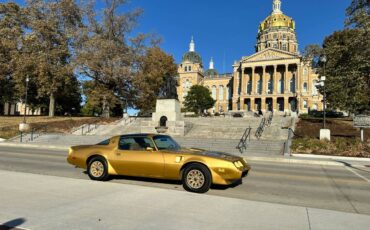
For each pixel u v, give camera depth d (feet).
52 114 150.00
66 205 20.35
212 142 85.46
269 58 323.57
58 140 98.27
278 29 365.61
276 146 78.48
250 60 332.60
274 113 244.63
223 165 26.63
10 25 149.07
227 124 114.83
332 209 23.21
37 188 25.22
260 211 20.10
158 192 24.75
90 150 32.30
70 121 130.93
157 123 107.86
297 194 28.43
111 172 31.19
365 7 91.09
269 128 102.01
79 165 32.76
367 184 34.94
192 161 27.50
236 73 354.74
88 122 128.36
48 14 136.05
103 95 136.36
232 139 88.28
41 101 216.33
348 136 85.76
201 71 435.12
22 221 17.12
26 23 146.61
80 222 17.12
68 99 231.71
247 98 333.21
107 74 127.95
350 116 164.45
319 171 46.57
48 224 16.72
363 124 76.02
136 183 30.89
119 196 23.11
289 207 21.38
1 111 253.24
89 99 139.95
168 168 28.43
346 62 100.94
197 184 27.12
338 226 17.56
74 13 139.54
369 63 84.74
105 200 21.84
